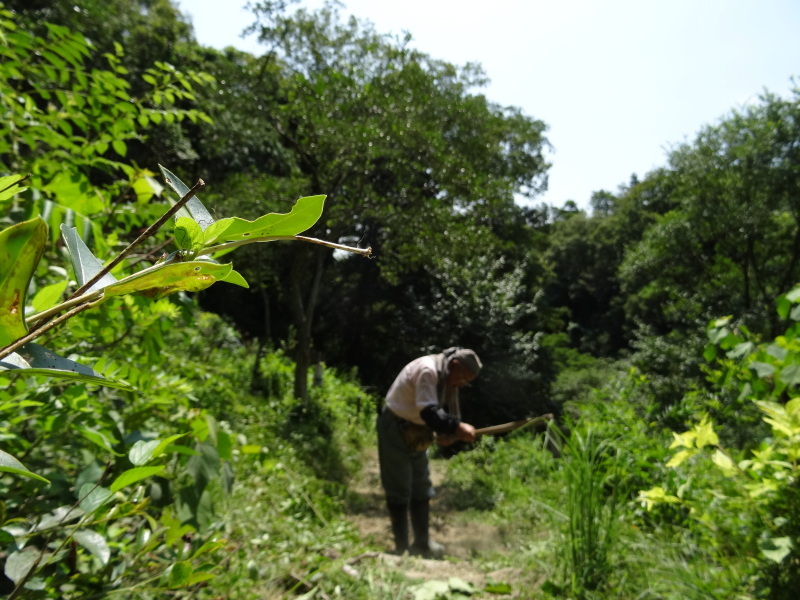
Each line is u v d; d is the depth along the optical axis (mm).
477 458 8078
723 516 2877
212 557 2619
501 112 20219
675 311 24047
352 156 10148
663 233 22594
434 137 10422
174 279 607
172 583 1375
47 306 1200
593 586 2938
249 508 3627
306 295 21688
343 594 2879
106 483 1751
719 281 22484
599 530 3256
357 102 10555
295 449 7164
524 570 3324
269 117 10922
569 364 27734
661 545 3250
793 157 19562
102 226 2312
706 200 21359
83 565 1658
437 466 9062
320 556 3166
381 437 4945
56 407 1722
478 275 20531
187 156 6840
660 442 4836
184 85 2863
